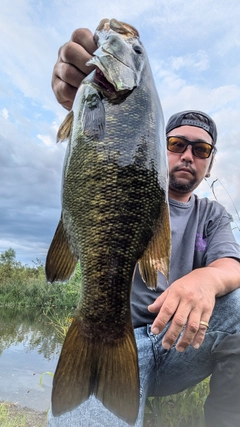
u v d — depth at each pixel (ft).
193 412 2.55
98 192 1.49
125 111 1.53
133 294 2.66
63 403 1.37
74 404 1.38
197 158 3.00
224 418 2.16
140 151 1.51
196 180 3.00
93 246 1.49
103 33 1.68
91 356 1.46
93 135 1.50
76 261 1.53
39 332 10.03
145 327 2.53
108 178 1.49
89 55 1.71
